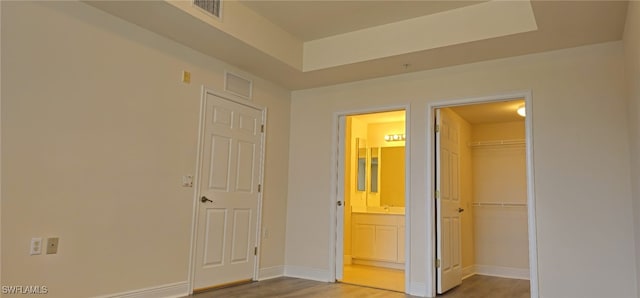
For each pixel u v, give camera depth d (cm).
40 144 291
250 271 470
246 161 473
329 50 463
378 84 489
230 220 447
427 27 405
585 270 358
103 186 328
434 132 457
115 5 324
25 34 286
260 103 498
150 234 362
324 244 498
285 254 524
